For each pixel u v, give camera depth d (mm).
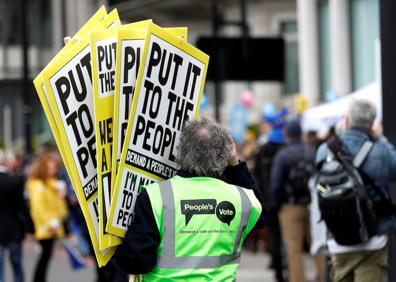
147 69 10203
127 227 10219
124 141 10117
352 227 15156
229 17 71125
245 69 34312
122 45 10078
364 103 15773
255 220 10391
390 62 16141
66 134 9969
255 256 37500
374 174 15516
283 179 23828
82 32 10500
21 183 26156
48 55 98438
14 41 99188
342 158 15445
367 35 46906
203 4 74062
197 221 10023
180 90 10633
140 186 10336
